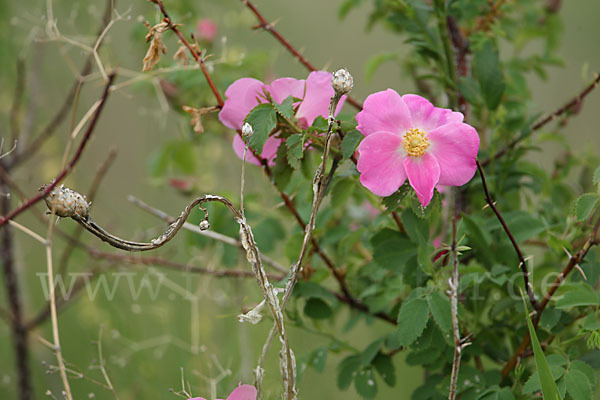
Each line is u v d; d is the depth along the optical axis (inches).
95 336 56.5
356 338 54.6
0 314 50.9
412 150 39.0
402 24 44.5
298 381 43.8
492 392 41.0
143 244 37.8
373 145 39.0
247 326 50.8
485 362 47.8
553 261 44.2
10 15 56.2
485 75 43.9
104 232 37.6
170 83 48.8
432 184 38.9
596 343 40.3
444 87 45.3
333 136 40.3
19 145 50.7
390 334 43.4
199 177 53.3
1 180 49.3
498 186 44.8
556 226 42.5
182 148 50.7
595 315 40.8
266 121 39.8
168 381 55.8
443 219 44.7
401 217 41.1
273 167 41.3
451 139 38.9
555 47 52.9
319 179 38.8
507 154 44.8
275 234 46.6
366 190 42.9
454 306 38.8
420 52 44.7
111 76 42.6
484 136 46.1
